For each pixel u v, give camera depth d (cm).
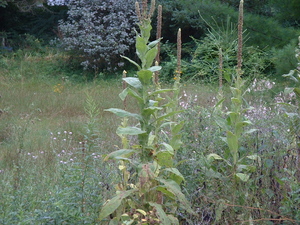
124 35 2159
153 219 325
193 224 377
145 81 342
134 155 433
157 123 383
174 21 2167
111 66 2220
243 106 677
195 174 401
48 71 2223
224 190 389
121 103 1417
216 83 1006
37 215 354
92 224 349
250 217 360
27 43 2625
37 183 468
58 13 2838
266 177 384
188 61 1947
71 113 1288
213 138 430
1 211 362
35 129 979
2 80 1986
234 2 1900
